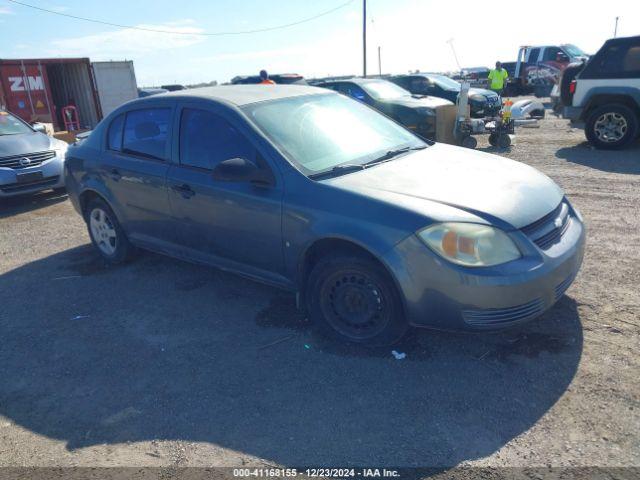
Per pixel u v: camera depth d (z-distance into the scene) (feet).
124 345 12.10
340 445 8.47
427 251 9.70
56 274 16.89
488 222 9.69
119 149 15.78
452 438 8.46
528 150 33.19
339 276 11.00
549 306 10.24
